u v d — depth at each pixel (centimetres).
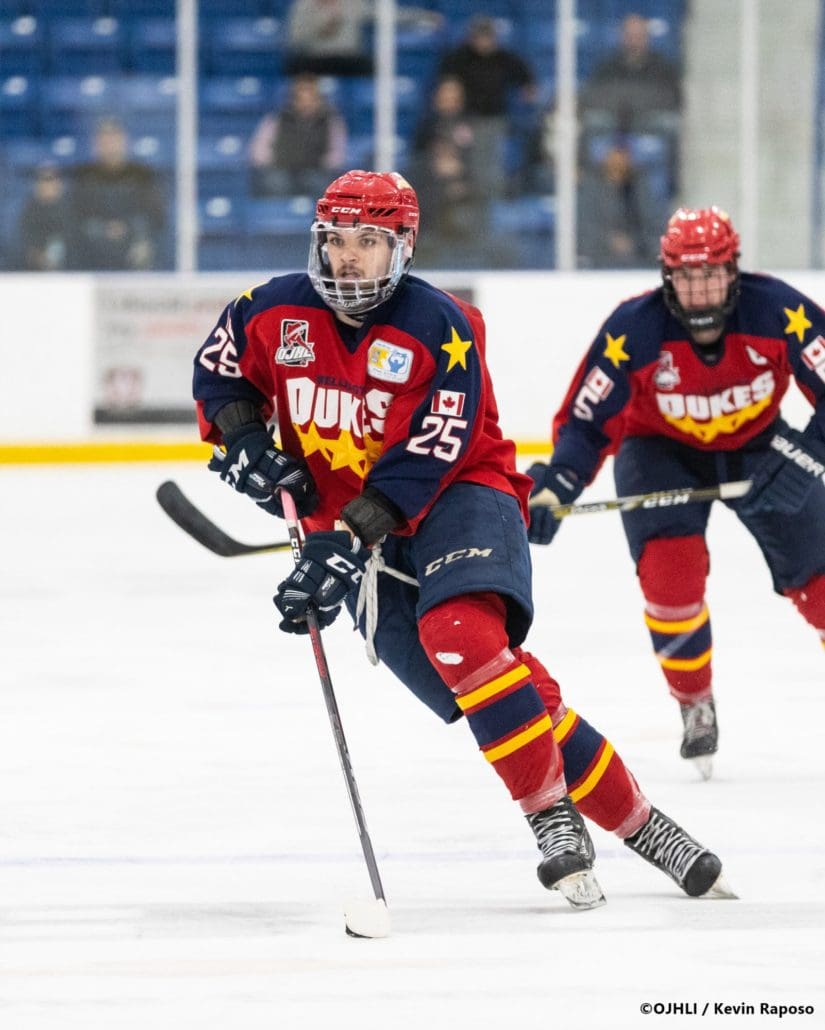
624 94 3897
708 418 1452
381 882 1105
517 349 3812
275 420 1302
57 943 990
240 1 4128
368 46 4059
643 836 1095
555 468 1452
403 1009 874
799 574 1470
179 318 3819
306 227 4050
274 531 2966
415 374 1035
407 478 1030
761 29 3866
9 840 1236
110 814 1312
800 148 3897
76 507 3259
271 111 4109
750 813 1327
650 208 3928
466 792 1382
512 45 4006
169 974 932
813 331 1380
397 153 3953
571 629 2162
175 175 3931
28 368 3797
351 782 1033
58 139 4006
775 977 925
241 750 1534
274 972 935
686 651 1455
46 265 3909
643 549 1487
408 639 1088
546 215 3953
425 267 3966
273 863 1175
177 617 2244
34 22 4103
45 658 1978
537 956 963
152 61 4075
